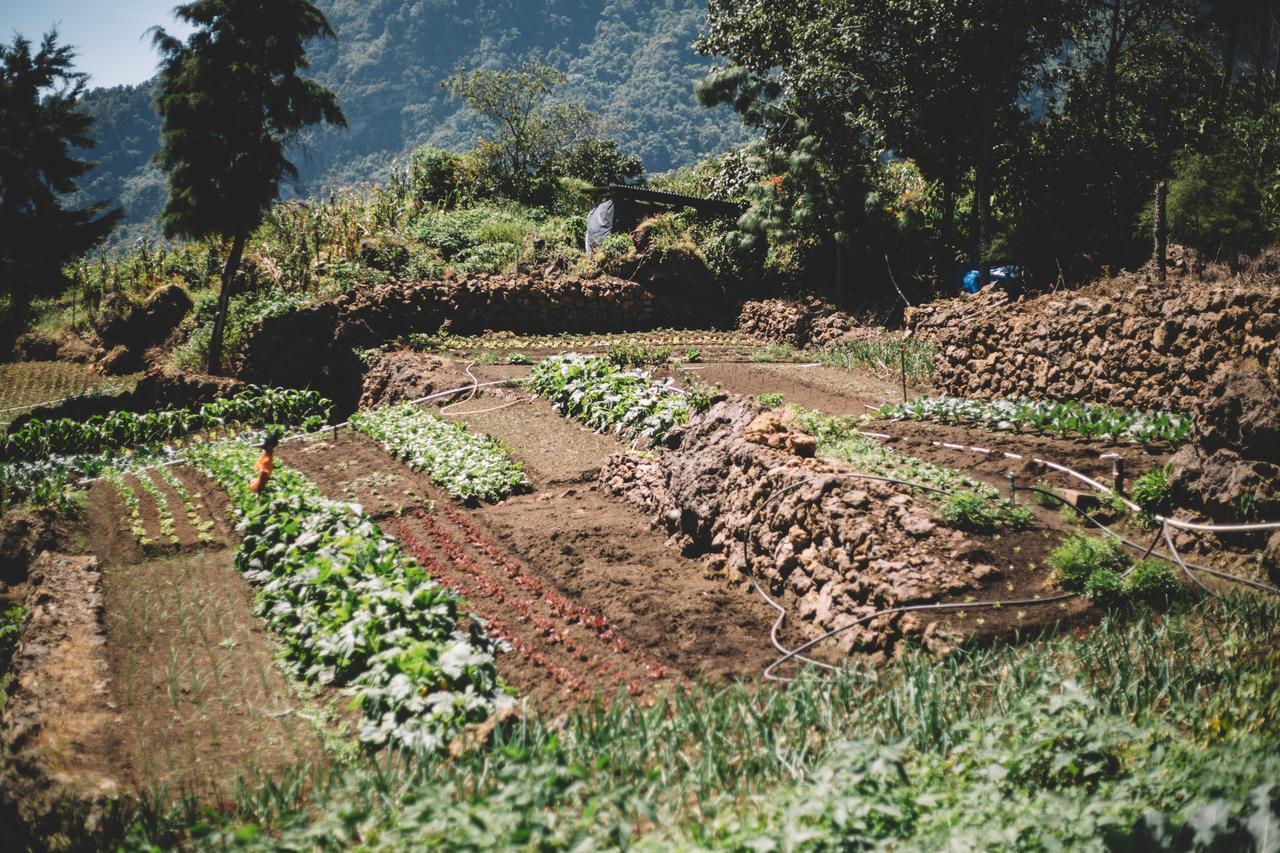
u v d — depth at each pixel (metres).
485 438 17.03
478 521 13.29
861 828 4.63
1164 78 32.84
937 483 11.49
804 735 6.29
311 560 10.44
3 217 26.44
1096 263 24.16
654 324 29.50
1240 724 5.55
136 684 8.59
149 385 23.58
